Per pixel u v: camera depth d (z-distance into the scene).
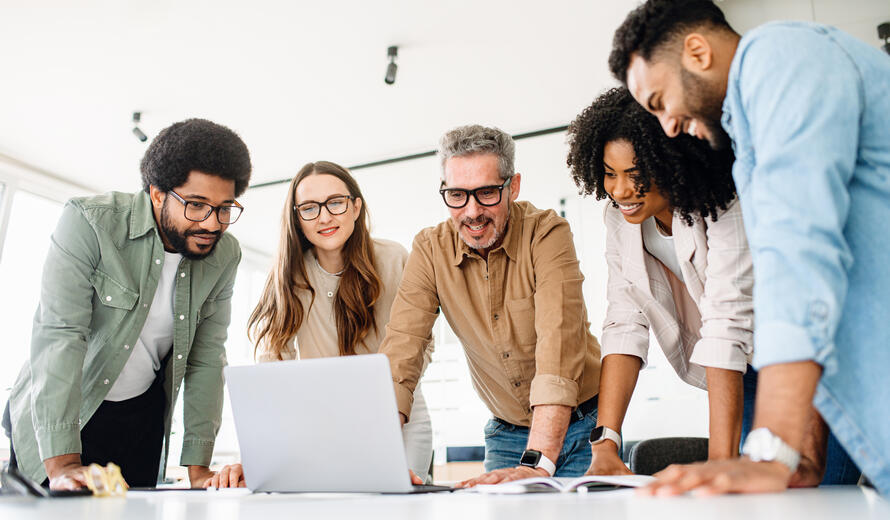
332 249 1.77
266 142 4.29
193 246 1.55
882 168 0.76
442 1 3.02
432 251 1.66
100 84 3.60
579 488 0.88
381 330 1.83
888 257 0.74
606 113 1.30
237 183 1.58
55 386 1.36
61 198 4.61
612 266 1.52
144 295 1.57
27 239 4.32
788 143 0.72
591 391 1.64
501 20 3.14
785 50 0.76
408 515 0.60
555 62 3.46
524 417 1.72
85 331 1.46
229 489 1.21
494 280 1.61
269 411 1.05
